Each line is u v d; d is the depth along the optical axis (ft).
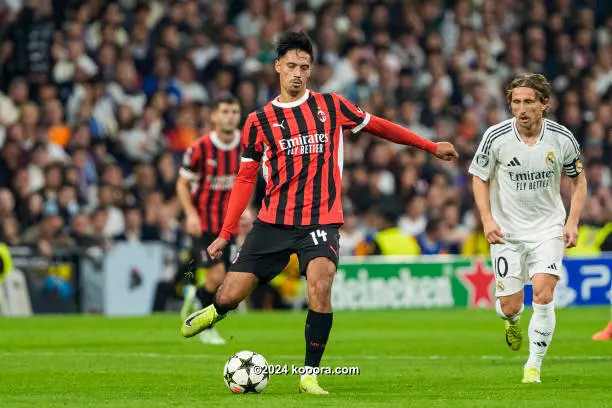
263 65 242.37
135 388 83.15
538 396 75.82
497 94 272.51
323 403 71.15
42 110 211.82
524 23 285.43
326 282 77.46
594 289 202.59
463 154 246.47
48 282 178.91
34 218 192.24
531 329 86.17
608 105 275.18
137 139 216.74
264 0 253.44
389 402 71.97
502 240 87.15
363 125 80.94
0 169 200.64
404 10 270.67
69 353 114.52
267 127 79.82
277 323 161.38
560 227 89.40
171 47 232.94
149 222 197.06
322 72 243.19
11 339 132.36
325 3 261.65
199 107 223.71
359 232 213.87
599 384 84.33
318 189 79.25
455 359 109.40
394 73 256.32
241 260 80.59
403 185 228.43
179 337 135.95
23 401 73.97
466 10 279.28
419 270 198.18
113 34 226.79
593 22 298.76
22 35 224.12
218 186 131.75
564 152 88.07
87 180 206.80
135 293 184.14
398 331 147.95
